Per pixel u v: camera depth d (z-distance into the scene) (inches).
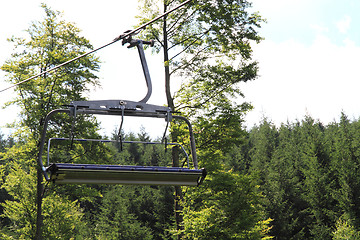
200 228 752.3
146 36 848.3
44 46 896.9
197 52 816.3
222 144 798.5
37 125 853.8
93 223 1982.0
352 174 1658.5
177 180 233.9
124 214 1663.4
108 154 916.6
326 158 1908.2
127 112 243.6
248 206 800.3
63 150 906.1
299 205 1819.6
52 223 937.5
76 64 878.4
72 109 233.3
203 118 773.3
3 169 956.6
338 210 1728.6
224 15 746.2
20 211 928.9
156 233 1785.2
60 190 899.4
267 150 2301.9
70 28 923.4
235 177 810.8
